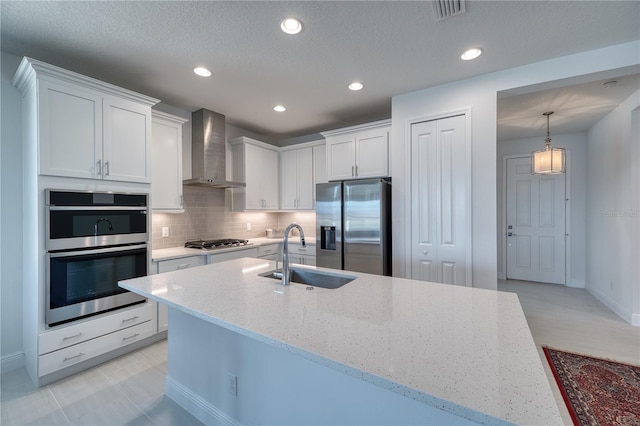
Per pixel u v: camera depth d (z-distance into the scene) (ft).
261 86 9.29
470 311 3.99
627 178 10.25
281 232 15.75
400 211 9.98
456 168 9.05
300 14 5.90
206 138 11.34
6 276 7.20
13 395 6.25
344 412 3.82
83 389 6.49
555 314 11.19
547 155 11.35
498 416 1.97
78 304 7.02
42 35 6.51
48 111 6.56
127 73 8.34
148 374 7.09
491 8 5.74
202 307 4.14
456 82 8.99
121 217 7.82
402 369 2.54
